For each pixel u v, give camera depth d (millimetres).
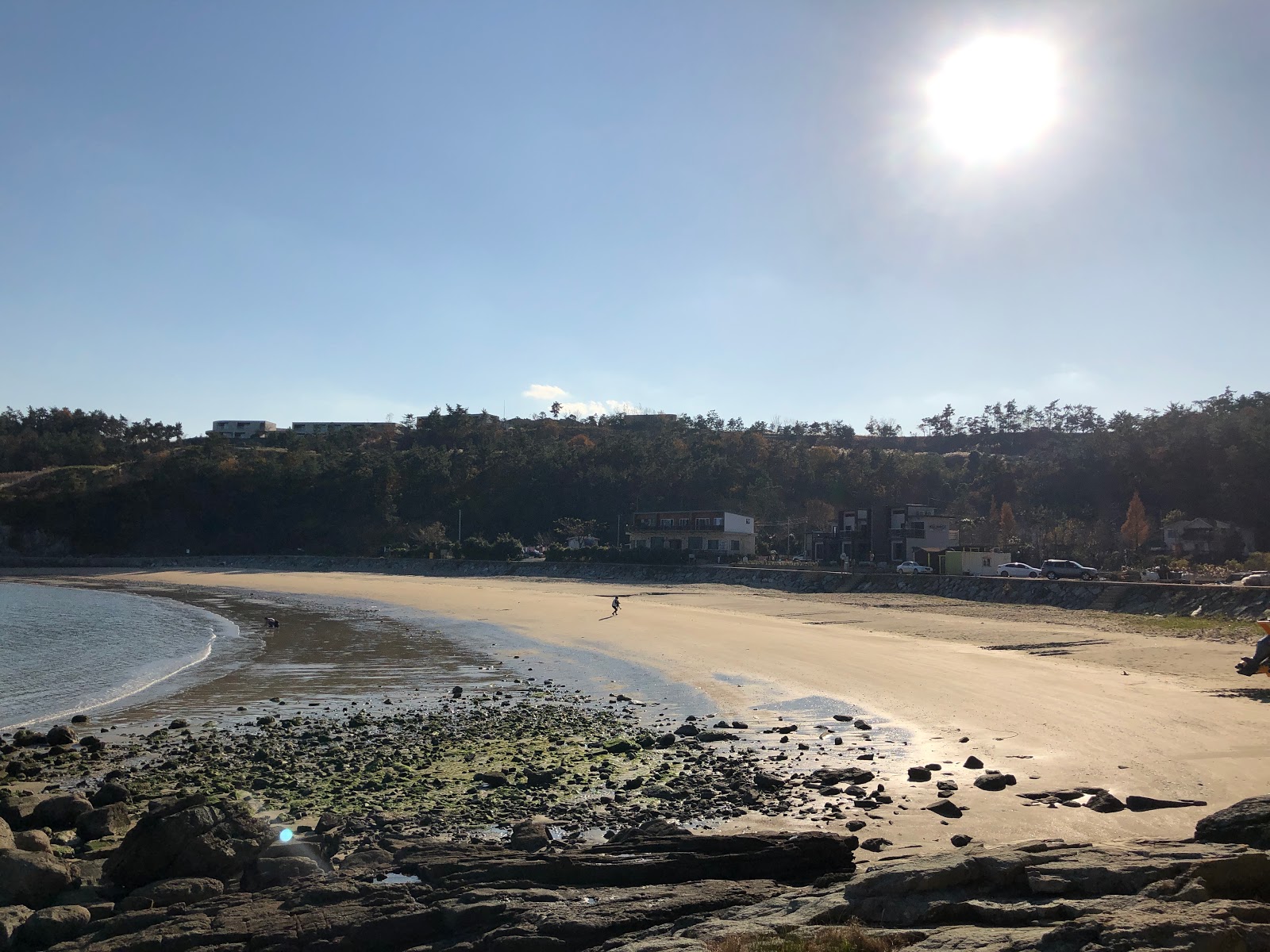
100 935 10234
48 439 166875
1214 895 8555
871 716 21812
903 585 60781
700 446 142250
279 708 25422
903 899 9125
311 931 9648
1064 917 8227
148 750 20578
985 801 14508
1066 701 22188
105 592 82000
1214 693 22719
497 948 9023
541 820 14078
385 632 45500
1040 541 96188
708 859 11266
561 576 87938
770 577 71750
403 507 130250
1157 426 119188
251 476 132125
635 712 23594
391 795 16219
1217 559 85625
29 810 15500
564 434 174875
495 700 26281
